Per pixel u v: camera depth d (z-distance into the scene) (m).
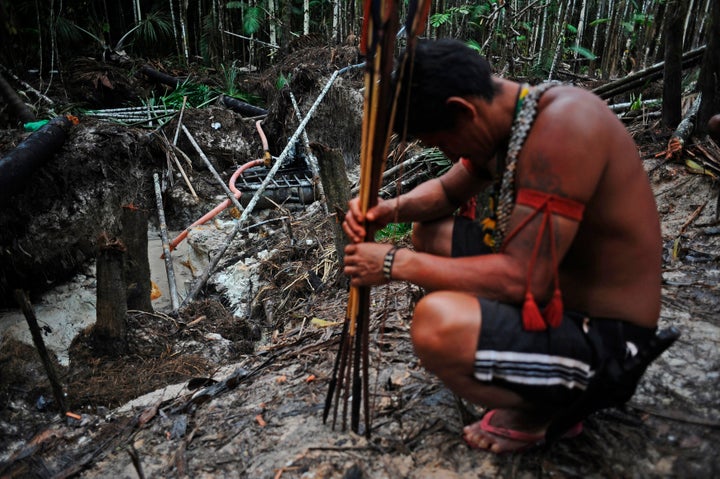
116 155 4.98
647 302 1.48
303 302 3.55
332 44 6.93
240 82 7.70
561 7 6.36
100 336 3.04
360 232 1.56
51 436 2.37
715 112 3.51
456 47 1.40
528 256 1.36
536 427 1.63
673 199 3.35
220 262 4.59
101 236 2.91
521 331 1.41
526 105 1.38
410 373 2.11
